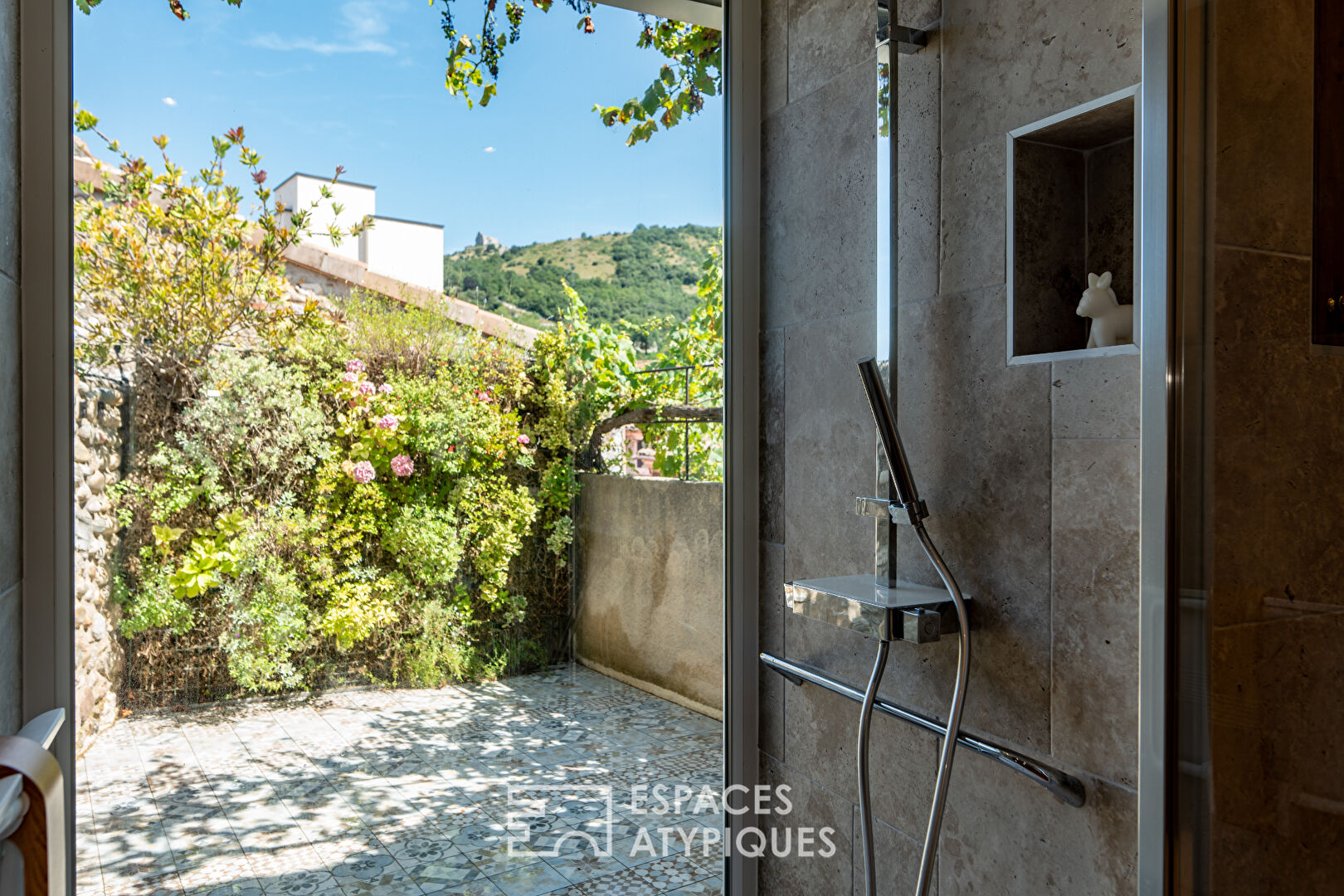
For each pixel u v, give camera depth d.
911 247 1.37
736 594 1.85
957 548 1.29
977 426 1.25
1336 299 0.71
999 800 1.22
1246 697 0.80
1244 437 0.80
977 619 1.25
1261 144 0.78
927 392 1.34
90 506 1.40
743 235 1.84
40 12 1.33
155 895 1.46
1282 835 0.76
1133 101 1.00
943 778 1.19
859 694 1.45
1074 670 1.09
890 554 1.34
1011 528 1.19
